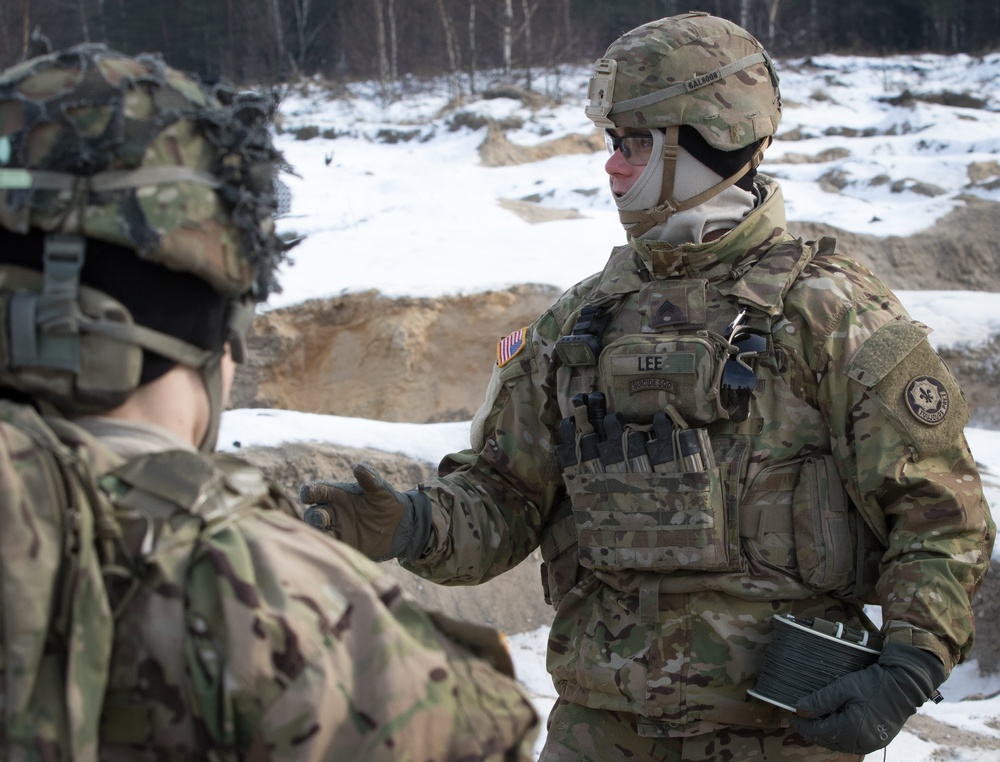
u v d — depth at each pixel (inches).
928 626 85.0
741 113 96.9
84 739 42.6
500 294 346.9
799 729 86.4
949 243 486.3
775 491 91.0
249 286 51.8
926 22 1381.6
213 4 1264.8
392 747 44.6
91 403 47.2
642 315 97.3
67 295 45.9
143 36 1261.1
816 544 89.9
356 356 338.0
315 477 197.0
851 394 89.9
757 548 90.6
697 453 90.3
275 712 43.7
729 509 90.9
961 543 87.8
